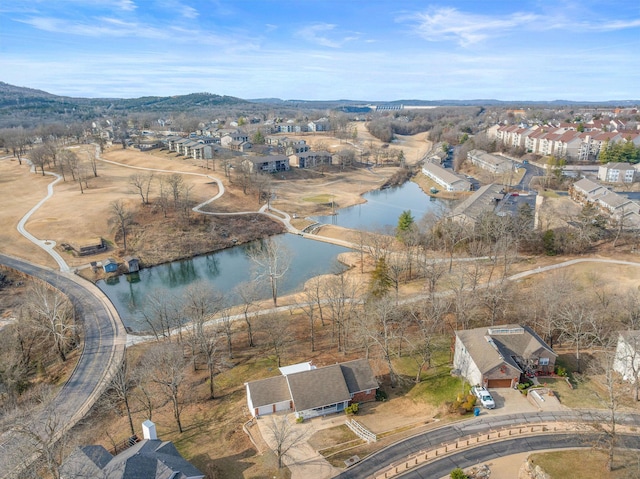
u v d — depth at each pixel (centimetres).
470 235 11606
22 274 10981
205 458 5244
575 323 6912
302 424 5731
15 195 16188
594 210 11919
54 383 7169
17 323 8106
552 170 18300
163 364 6806
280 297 9919
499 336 6556
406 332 7981
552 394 5800
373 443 5256
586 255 10969
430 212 13762
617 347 6247
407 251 10775
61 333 8000
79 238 12788
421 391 6297
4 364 7125
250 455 5225
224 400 6488
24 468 4750
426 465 4791
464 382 6325
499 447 4969
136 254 12288
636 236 11375
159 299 8688
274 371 7050
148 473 4394
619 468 4497
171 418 6206
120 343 8138
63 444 5162
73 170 18150
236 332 8444
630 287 9038
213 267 12031
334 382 6022
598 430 4762
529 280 9694
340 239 13512
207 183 17725
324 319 8806
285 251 11494
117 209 13075
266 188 17238
